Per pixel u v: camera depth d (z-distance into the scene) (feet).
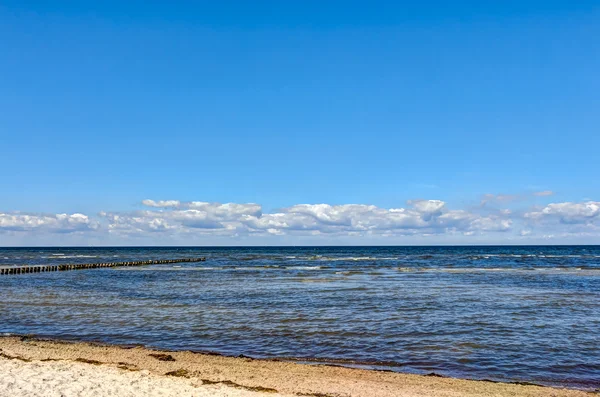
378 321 70.33
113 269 205.16
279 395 36.83
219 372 43.78
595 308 82.64
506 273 173.27
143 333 62.69
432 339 59.11
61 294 105.60
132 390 35.73
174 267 221.25
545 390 40.45
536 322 69.62
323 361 49.83
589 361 49.90
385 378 43.14
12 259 309.42
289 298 97.19
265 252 506.89
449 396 38.14
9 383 35.96
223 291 111.34
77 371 40.47
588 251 474.49
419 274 169.27
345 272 181.06
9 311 80.07
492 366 48.26
